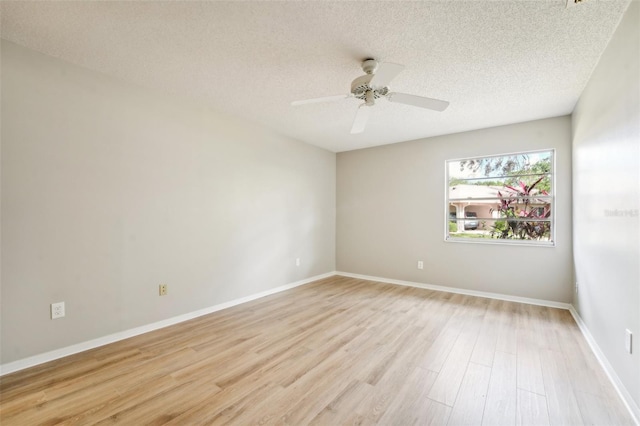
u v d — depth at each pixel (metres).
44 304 2.24
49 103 2.26
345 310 3.45
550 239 3.69
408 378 2.04
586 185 2.72
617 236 1.91
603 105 2.18
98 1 1.68
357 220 5.25
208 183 3.36
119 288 2.64
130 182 2.71
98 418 1.63
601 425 1.59
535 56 2.23
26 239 2.16
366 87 2.20
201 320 3.13
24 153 2.15
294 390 1.90
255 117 3.63
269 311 3.42
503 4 1.69
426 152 4.52
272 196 4.18
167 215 2.99
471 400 1.80
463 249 4.21
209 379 2.02
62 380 1.99
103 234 2.54
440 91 2.84
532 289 3.72
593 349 2.43
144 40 2.07
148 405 1.75
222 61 2.35
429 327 2.94
